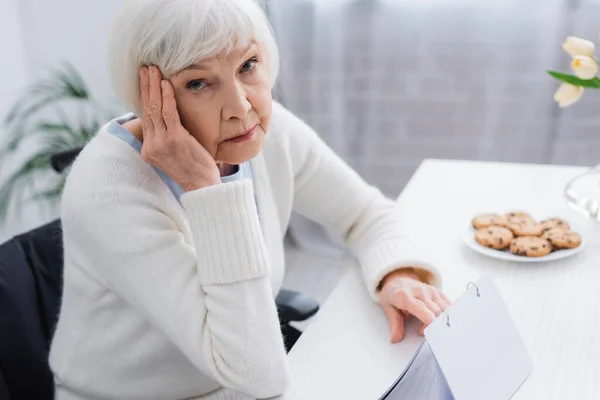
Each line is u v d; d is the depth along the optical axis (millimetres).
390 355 922
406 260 1061
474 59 2109
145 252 905
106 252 922
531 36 2023
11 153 2117
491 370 781
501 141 2180
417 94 2209
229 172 1109
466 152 2240
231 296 884
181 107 902
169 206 978
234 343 873
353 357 922
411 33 2133
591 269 1099
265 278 908
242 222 898
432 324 713
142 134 1011
